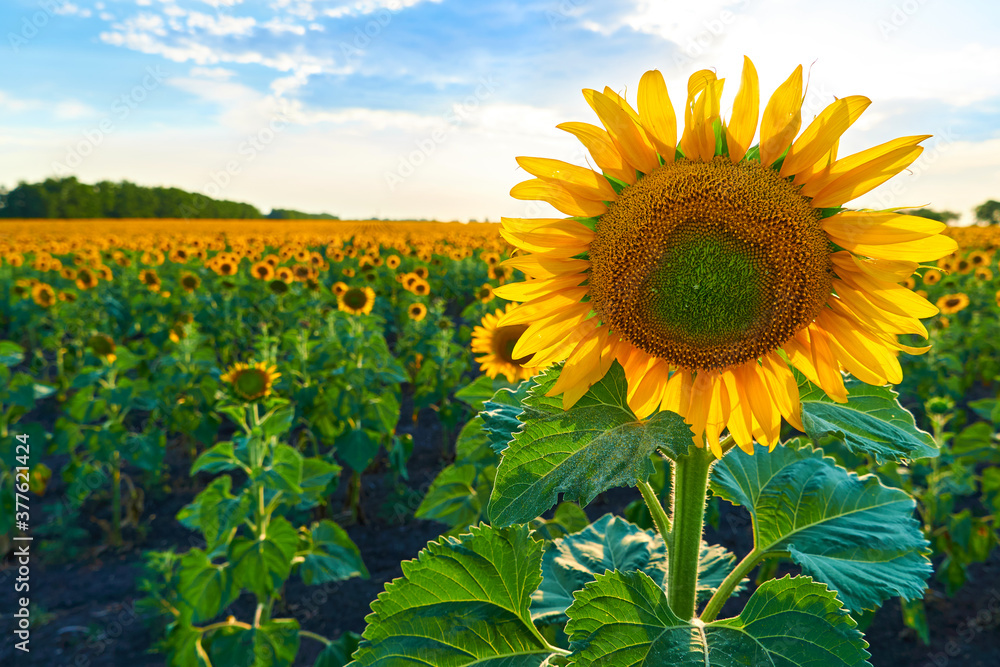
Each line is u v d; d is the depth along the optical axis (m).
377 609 1.42
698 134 1.25
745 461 1.75
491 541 1.45
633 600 1.23
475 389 3.51
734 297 1.22
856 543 1.48
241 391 4.58
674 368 1.31
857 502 1.60
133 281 16.45
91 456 7.04
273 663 3.96
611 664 1.17
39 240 34.53
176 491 7.62
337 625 5.31
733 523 6.48
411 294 13.74
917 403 8.28
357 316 8.51
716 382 1.33
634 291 1.25
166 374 7.92
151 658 4.84
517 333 4.45
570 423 1.23
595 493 1.07
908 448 1.22
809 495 1.63
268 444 4.56
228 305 12.18
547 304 1.37
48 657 4.82
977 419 9.04
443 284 18.73
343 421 6.91
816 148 1.20
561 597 1.79
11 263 20.50
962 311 12.89
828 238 1.24
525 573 1.45
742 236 1.20
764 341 1.25
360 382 6.84
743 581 1.83
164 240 30.05
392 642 1.40
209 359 7.98
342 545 4.60
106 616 5.36
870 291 1.21
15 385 6.36
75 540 6.57
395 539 6.59
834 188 1.22
